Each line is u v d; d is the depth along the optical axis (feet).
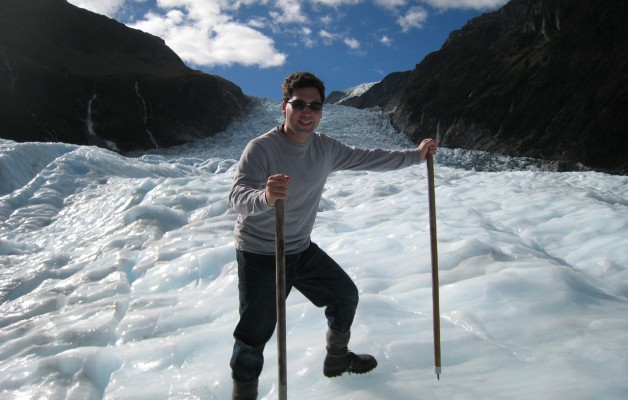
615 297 12.26
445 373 8.89
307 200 8.29
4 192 31.17
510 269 12.90
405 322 10.77
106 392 9.86
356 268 14.61
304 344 10.36
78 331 12.47
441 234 17.51
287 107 7.86
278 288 7.06
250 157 7.71
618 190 34.55
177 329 12.46
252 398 8.09
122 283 16.19
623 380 7.88
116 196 28.27
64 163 34.09
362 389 8.63
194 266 16.47
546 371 8.46
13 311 15.08
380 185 30.63
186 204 25.63
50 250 22.25
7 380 10.39
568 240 17.98
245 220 8.00
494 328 10.22
